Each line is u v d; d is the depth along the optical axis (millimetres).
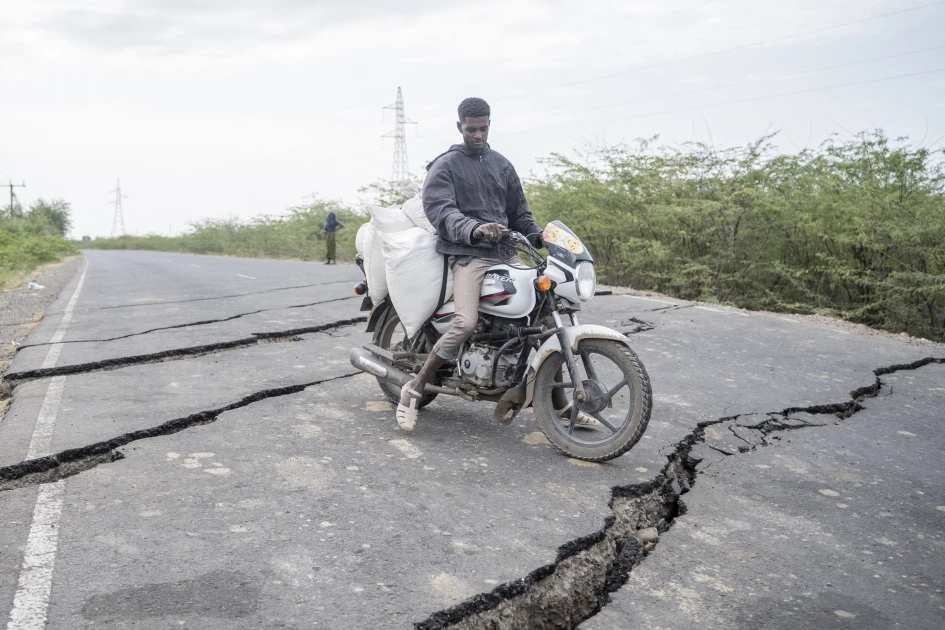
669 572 3201
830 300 12062
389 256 4664
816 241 11930
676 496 4074
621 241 14398
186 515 3406
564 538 3311
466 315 4371
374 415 5113
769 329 8328
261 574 2900
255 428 4738
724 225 12711
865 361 6863
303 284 13883
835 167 12078
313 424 4859
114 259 32812
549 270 4188
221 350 7270
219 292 12617
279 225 35188
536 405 4496
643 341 7676
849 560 3336
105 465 4016
